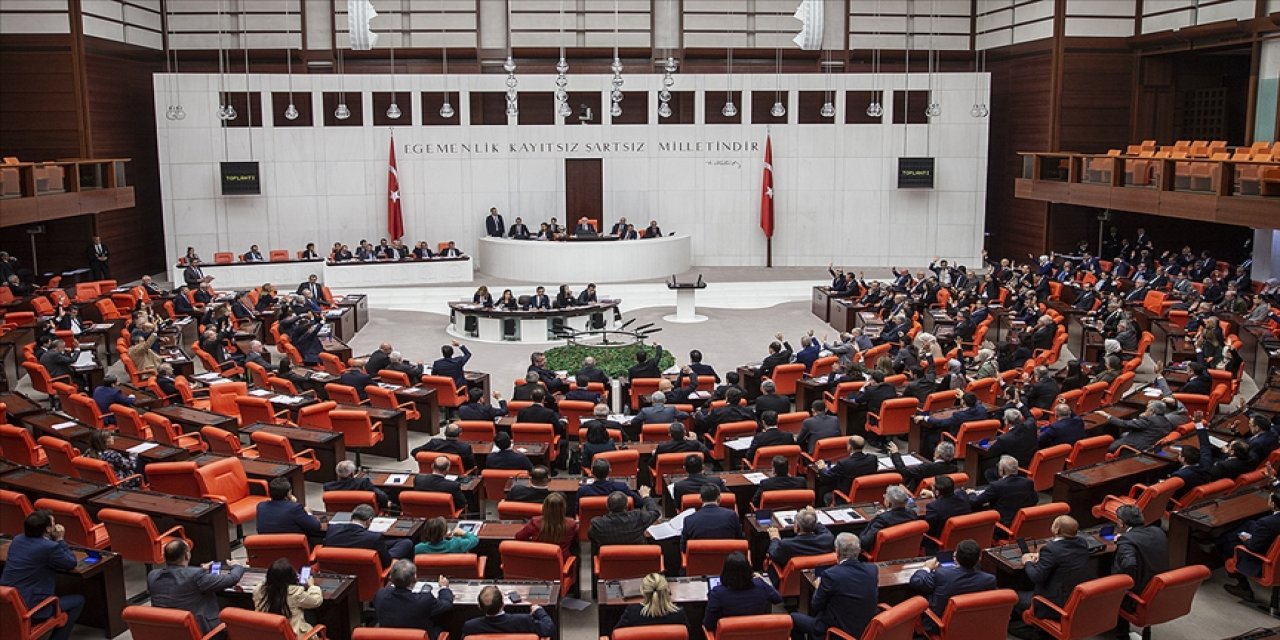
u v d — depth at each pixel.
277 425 14.03
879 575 8.62
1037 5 33.25
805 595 8.76
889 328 22.02
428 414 16.31
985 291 25.45
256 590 7.81
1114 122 32.75
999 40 35.31
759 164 34.44
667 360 21.44
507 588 8.43
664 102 24.42
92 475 11.23
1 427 12.55
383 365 17.53
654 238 32.28
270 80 32.47
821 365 18.00
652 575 7.41
